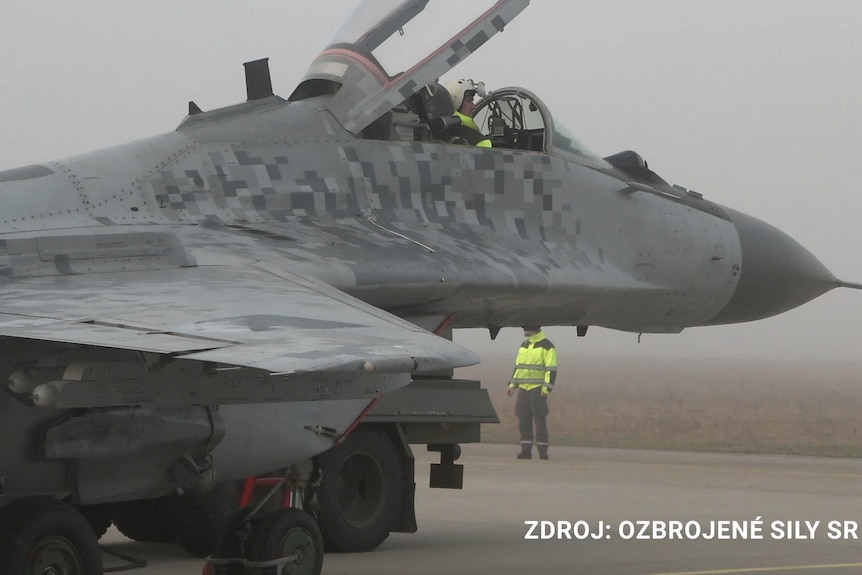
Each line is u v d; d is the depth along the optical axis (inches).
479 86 2166.6
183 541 1886.1
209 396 1311.5
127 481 1375.5
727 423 5713.6
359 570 1685.5
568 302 1994.3
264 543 1401.3
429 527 2118.6
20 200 1571.1
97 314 1185.4
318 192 1811.0
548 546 1900.8
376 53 1929.1
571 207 2057.1
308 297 1320.1
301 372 970.7
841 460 3595.0
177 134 1765.5
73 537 1272.1
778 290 2295.8
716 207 2274.9
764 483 2802.7
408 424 1959.9
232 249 1598.2
